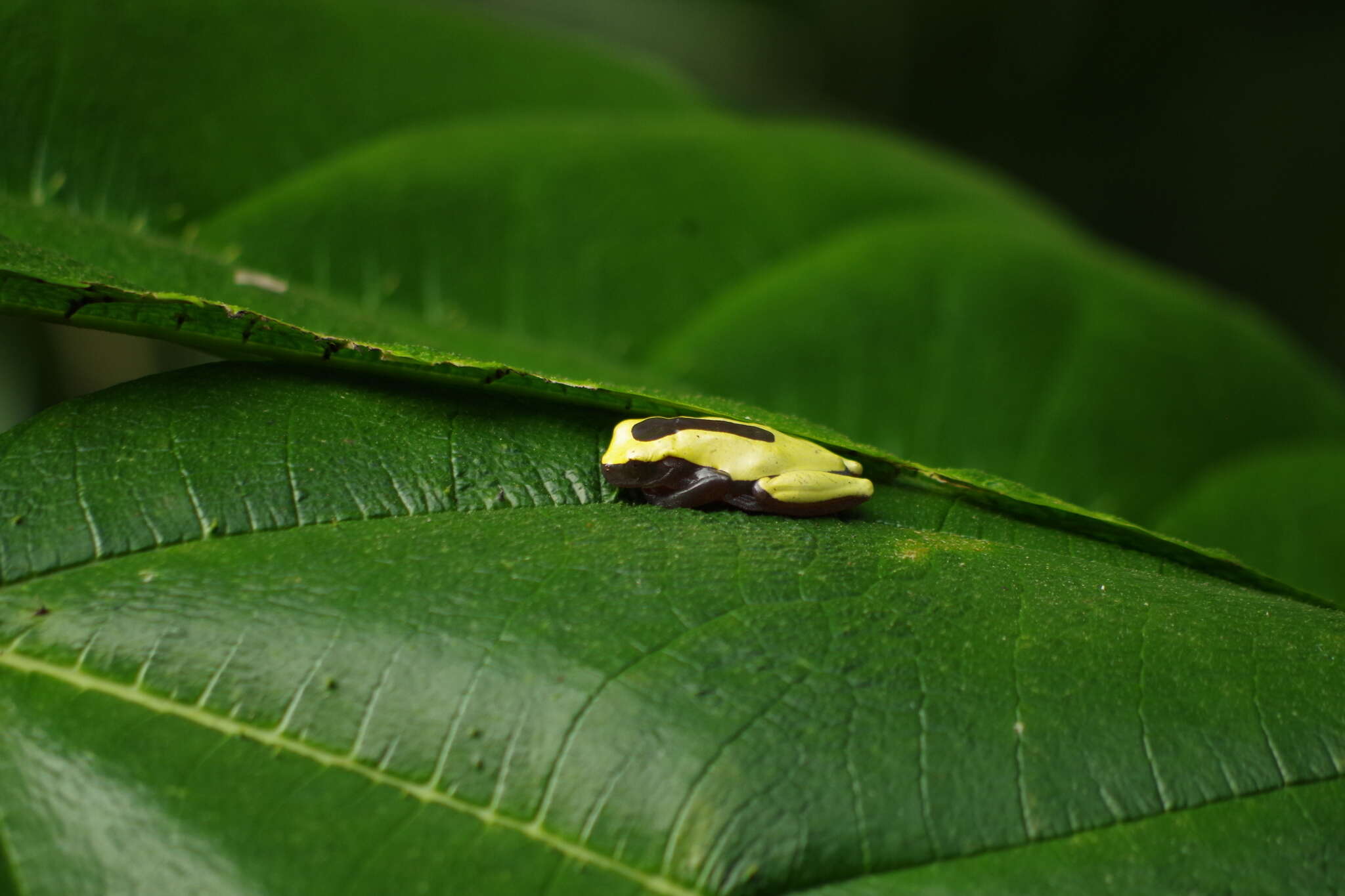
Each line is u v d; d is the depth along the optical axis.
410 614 0.38
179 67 0.45
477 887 0.37
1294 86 1.16
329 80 0.47
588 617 0.38
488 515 0.39
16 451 0.39
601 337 0.46
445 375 0.40
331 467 0.39
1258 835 0.37
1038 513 0.40
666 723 0.37
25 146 0.44
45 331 0.56
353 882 0.37
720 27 1.09
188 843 0.37
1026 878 0.37
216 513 0.39
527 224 0.47
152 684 0.38
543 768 0.37
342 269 0.45
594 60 0.53
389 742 0.37
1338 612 0.39
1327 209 1.16
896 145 0.56
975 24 1.23
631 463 0.40
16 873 0.37
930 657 0.38
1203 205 1.22
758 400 0.47
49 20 0.44
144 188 0.44
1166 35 1.19
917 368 0.47
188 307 0.39
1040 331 0.48
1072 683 0.38
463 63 0.49
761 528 0.40
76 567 0.38
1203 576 0.40
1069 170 1.27
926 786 0.37
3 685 0.37
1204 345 0.49
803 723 0.37
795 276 0.47
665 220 0.47
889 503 0.41
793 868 0.37
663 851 0.37
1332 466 0.48
